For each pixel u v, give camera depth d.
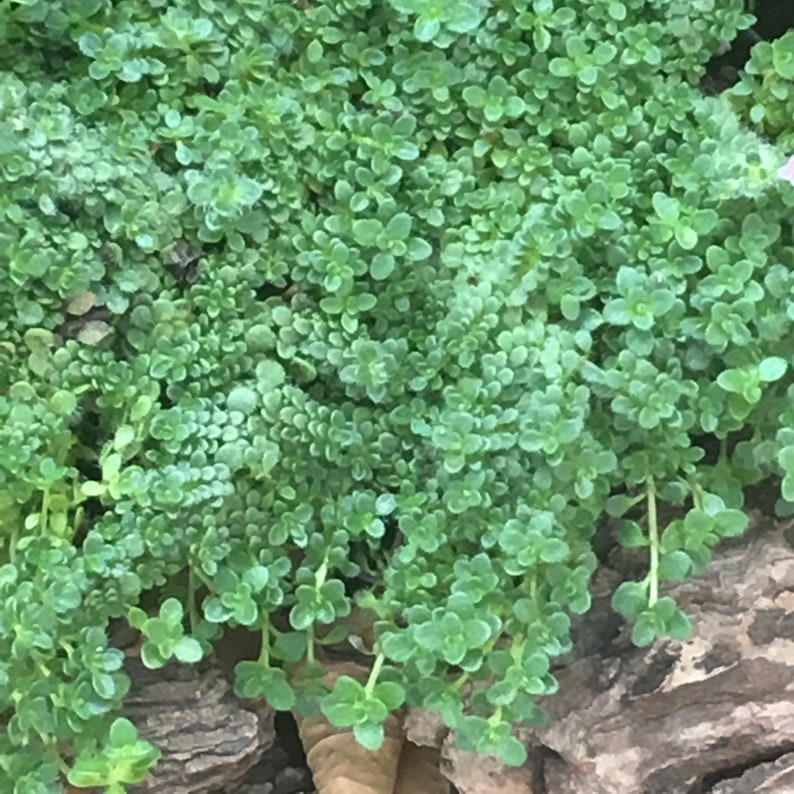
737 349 0.20
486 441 0.19
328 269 0.20
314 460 0.20
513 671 0.19
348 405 0.20
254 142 0.20
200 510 0.19
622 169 0.20
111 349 0.20
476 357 0.20
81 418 0.20
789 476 0.18
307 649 0.20
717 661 0.20
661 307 0.19
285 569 0.19
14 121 0.19
